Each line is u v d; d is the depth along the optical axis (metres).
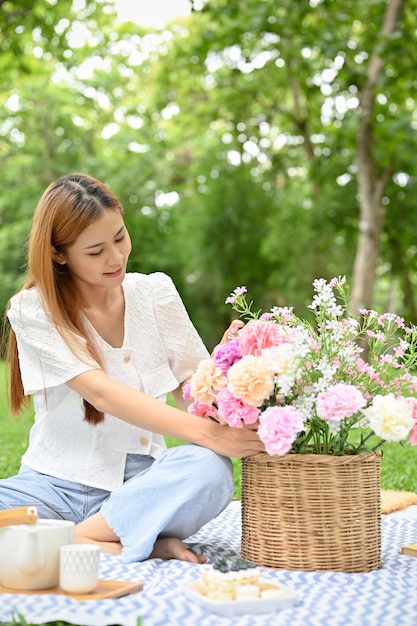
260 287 21.11
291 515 2.33
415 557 2.53
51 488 2.60
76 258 2.54
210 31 11.56
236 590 1.98
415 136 13.66
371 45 11.24
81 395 2.55
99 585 2.06
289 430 2.22
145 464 2.71
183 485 2.41
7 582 2.03
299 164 17.88
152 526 2.40
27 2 10.32
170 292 2.85
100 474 2.64
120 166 21.83
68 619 1.84
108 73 21.03
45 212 2.55
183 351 2.82
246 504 2.45
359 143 11.89
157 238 23.23
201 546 2.61
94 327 2.71
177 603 1.95
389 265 17.98
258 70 14.98
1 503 2.52
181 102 17.88
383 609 1.98
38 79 20.52
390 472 4.90
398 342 2.55
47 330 2.58
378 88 11.48
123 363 2.70
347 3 11.55
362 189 12.01
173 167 22.86
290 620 1.89
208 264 20.97
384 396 2.35
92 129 22.34
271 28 11.05
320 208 16.53
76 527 2.48
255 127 17.05
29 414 8.20
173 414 2.44
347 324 2.48
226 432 2.40
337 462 2.31
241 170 20.67
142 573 2.25
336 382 2.44
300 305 18.83
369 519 2.37
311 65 13.55
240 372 2.28
